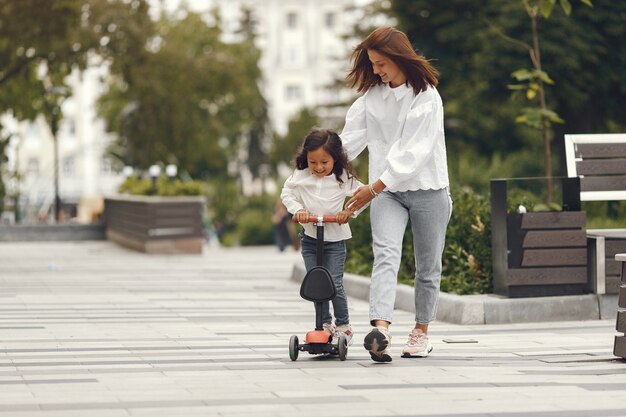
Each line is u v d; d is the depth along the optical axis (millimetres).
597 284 13461
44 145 119062
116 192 46500
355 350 10836
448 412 7484
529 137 56594
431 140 9719
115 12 39688
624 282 9789
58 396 8172
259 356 10438
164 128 49312
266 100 112688
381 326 9703
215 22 87812
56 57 39812
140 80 40875
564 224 13461
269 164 112875
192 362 10023
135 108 50750
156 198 35094
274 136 112688
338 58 74938
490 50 38406
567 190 13680
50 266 26438
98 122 118438
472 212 15242
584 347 10969
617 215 24281
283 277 23094
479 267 14742
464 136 56781
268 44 140375
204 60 49656
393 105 9859
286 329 13000
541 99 19109
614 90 39469
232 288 19844
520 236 13398
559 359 10055
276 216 42344
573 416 7371
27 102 41688
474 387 8492
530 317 13312
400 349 11023
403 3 49750
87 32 39406
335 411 7516
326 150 9906
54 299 17484
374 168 9961
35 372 9430
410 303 14844
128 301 17062
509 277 13375
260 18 135375
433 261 10078
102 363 10008
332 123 77875
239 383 8719
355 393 8227
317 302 10016
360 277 17453
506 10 37656
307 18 140625
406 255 17250
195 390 8398
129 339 12008
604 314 13492
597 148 14227
